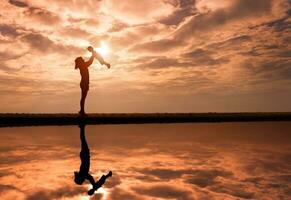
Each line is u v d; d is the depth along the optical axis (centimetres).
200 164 717
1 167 668
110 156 806
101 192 504
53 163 714
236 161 752
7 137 1149
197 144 1044
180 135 1329
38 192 500
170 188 530
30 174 611
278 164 721
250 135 1344
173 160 761
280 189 529
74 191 509
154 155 826
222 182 569
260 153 864
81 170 651
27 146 949
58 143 1020
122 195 491
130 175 614
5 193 493
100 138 1178
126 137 1227
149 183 559
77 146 969
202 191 516
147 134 1347
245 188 533
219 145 1022
